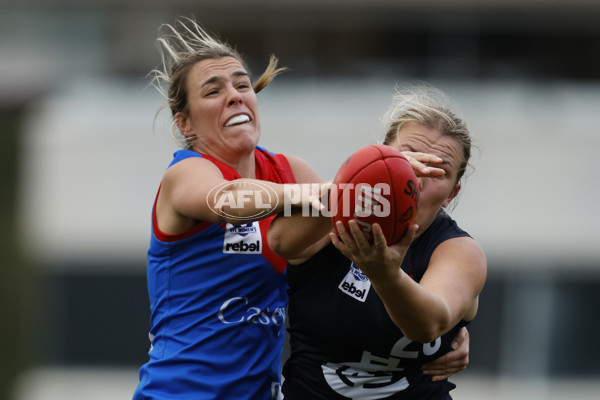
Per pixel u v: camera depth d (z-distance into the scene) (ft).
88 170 149.28
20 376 148.66
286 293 46.24
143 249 148.97
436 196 40.22
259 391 45.21
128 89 163.22
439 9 162.30
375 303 41.42
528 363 146.00
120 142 149.38
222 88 45.42
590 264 146.41
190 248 44.62
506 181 147.02
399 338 41.60
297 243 37.68
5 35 170.71
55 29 171.32
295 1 163.12
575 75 162.50
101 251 148.87
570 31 162.50
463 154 41.29
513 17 161.89
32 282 150.00
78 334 149.18
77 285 149.48
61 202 149.28
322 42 165.07
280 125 149.38
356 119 151.53
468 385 145.69
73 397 146.92
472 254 39.81
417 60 164.25
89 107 159.22
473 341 146.61
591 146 146.92
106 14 169.48
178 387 44.16
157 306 46.34
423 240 41.47
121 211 148.66
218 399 44.01
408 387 43.47
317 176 50.37
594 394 144.77
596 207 146.20
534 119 152.35
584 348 146.20
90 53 170.60
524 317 146.41
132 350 149.59
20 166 151.94
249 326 44.78
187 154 44.06
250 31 166.09
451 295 37.27
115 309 149.69
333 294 42.06
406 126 40.91
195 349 44.60
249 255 44.37
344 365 42.86
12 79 162.20
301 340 43.83
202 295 44.73
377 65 163.73
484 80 162.20
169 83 47.24
